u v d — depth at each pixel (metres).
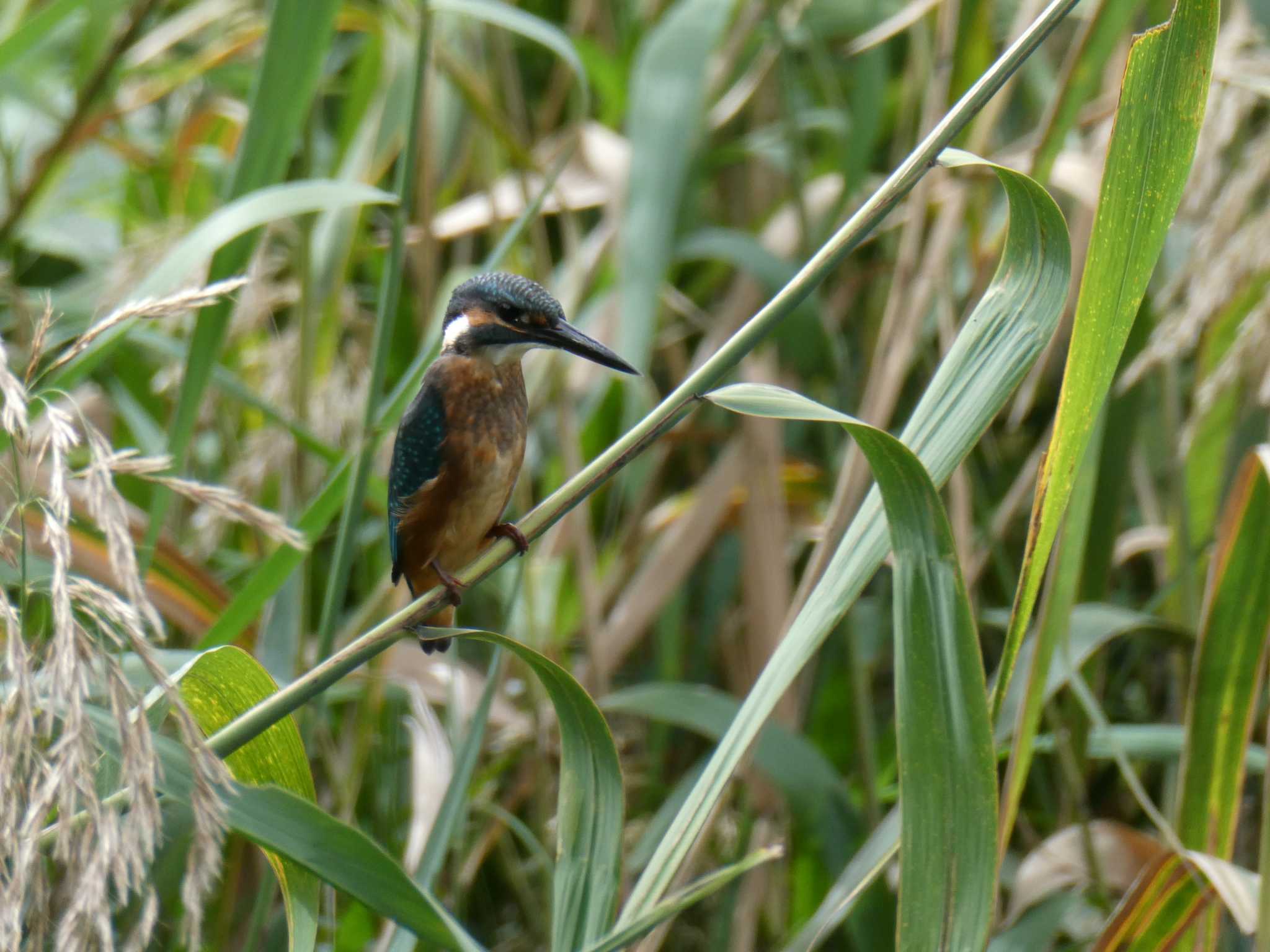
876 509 4.14
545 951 7.79
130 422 8.23
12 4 9.90
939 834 3.64
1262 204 7.09
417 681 8.00
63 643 3.23
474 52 9.57
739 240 8.55
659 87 8.20
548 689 4.14
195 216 9.99
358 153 9.48
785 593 8.47
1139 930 5.15
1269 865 4.59
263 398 8.25
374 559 9.59
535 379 9.12
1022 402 8.21
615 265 9.36
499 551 4.23
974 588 7.96
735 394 3.90
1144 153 3.83
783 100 8.66
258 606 6.05
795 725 8.36
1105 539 7.66
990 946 6.74
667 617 9.16
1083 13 9.68
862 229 3.88
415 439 5.95
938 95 7.52
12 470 4.38
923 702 3.71
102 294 8.68
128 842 3.18
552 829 8.26
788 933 7.75
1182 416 9.09
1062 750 7.45
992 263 8.34
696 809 4.00
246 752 4.29
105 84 8.27
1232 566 5.39
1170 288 6.82
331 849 3.51
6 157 8.61
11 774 3.25
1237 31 7.55
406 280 9.98
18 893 3.21
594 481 4.21
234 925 7.76
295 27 5.85
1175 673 8.15
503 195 9.56
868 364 9.38
